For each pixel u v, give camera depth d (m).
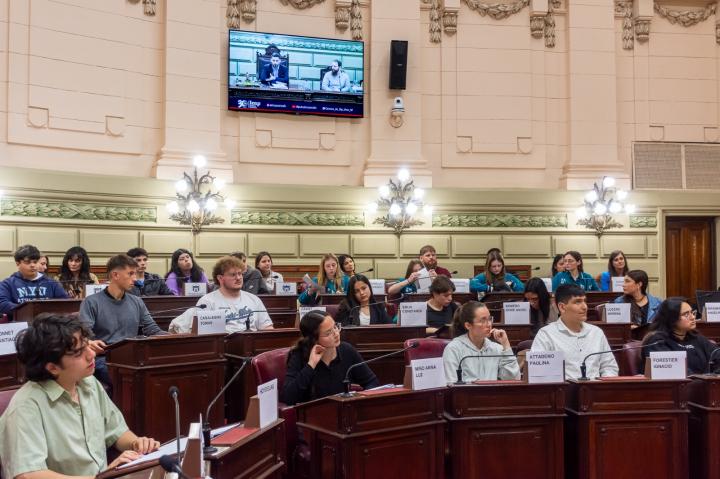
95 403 3.47
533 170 14.27
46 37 11.20
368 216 13.52
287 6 13.30
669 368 4.73
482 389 4.57
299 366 5.06
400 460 4.33
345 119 13.63
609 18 14.43
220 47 12.87
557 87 14.46
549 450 4.61
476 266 13.84
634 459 4.67
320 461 4.36
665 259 14.66
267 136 13.23
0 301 7.36
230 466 3.38
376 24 13.62
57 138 11.28
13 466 3.10
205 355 5.83
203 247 12.51
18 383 5.32
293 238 13.12
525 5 14.37
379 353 6.92
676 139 14.70
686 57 14.79
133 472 3.01
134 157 12.13
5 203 10.63
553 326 5.59
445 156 14.00
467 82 14.12
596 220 14.16
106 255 11.62
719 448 4.85
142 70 12.26
